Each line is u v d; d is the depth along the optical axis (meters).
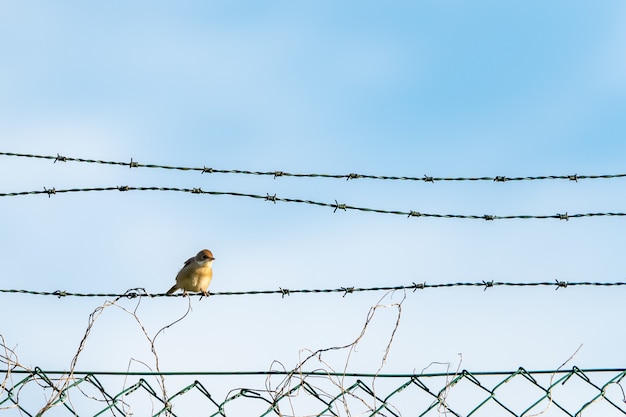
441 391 12.44
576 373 13.06
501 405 12.62
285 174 14.43
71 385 11.91
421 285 13.92
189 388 12.20
